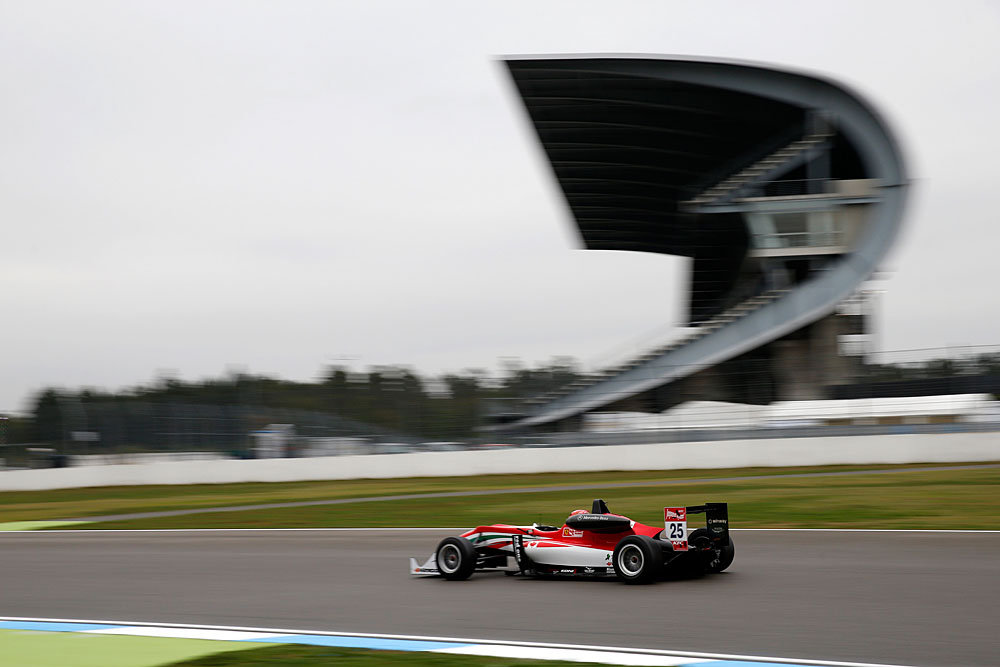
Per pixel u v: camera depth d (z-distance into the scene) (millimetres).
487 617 8945
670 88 42062
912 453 31672
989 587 9625
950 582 10000
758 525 17219
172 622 9211
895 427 34031
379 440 42156
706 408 38094
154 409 42594
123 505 30719
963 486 22609
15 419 43188
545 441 39094
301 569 13180
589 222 58500
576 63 39938
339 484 36750
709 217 52781
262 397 44125
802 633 7648
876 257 43031
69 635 8508
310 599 10438
